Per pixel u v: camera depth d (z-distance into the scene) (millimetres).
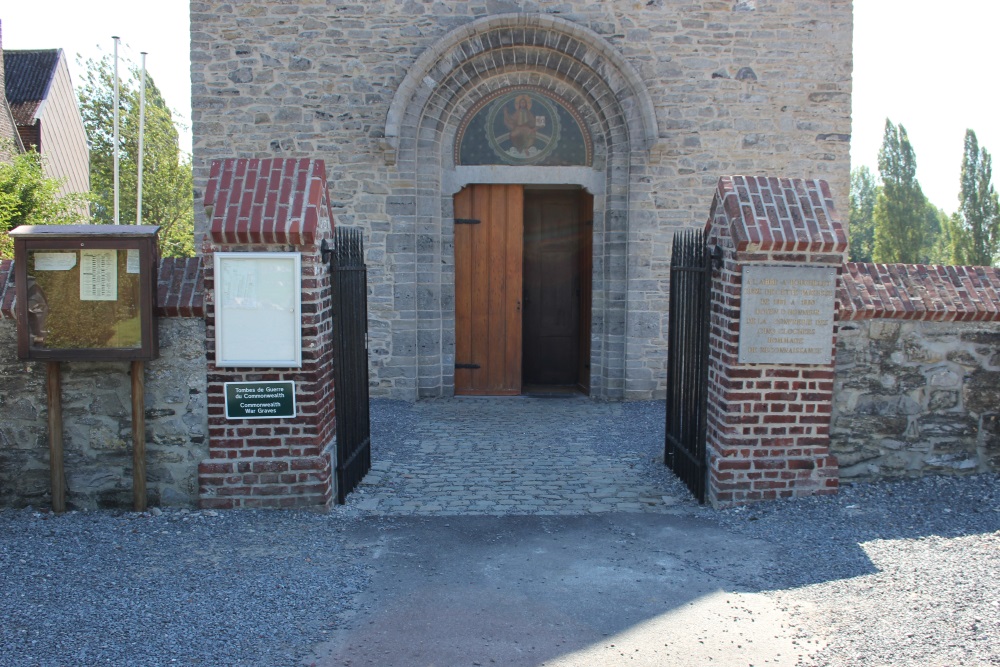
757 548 5113
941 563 4723
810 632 3986
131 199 36562
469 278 10484
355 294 6496
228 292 5531
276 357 5590
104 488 5742
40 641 3812
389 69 9719
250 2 9617
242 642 3869
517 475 6980
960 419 6160
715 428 6062
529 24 9602
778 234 5578
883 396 6090
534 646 3898
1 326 5617
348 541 5266
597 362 10398
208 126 9719
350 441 6320
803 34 9797
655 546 5219
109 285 5441
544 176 10141
